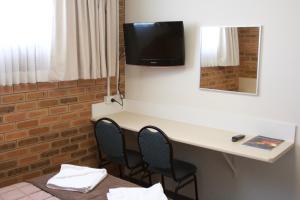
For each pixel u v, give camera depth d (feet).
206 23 10.32
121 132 10.00
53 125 10.47
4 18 8.71
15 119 9.48
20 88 9.46
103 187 7.17
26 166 9.90
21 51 9.23
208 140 9.06
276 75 9.10
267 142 8.87
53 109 10.41
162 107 11.73
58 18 9.87
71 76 10.42
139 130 9.97
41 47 9.68
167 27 10.68
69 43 10.21
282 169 9.30
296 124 8.89
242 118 9.82
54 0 9.70
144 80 12.22
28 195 6.79
